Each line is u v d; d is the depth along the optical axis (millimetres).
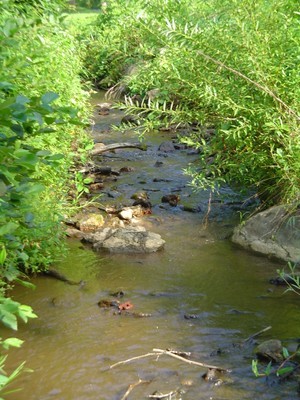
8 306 2973
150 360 4699
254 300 5555
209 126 7152
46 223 5309
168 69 6660
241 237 6605
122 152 9992
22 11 7246
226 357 4723
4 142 3449
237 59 6453
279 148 6512
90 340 4957
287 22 6484
